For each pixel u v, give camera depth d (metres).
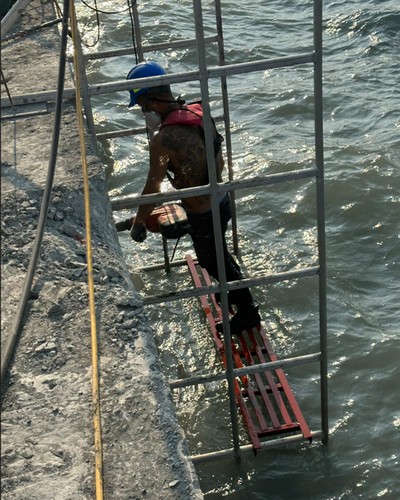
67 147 4.66
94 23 15.67
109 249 3.96
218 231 4.55
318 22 4.02
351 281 7.98
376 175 9.79
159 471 2.83
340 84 12.73
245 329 6.29
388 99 12.14
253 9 16.56
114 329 3.44
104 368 3.25
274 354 6.64
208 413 6.32
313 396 6.48
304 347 7.04
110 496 2.74
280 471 5.79
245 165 10.30
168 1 16.92
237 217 9.19
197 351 7.09
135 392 3.13
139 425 3.00
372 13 15.39
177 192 4.37
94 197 4.25
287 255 8.45
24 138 4.80
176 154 4.83
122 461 2.87
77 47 4.33
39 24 6.87
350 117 11.63
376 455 5.91
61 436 2.96
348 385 6.61
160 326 7.42
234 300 6.12
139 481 2.79
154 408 3.06
